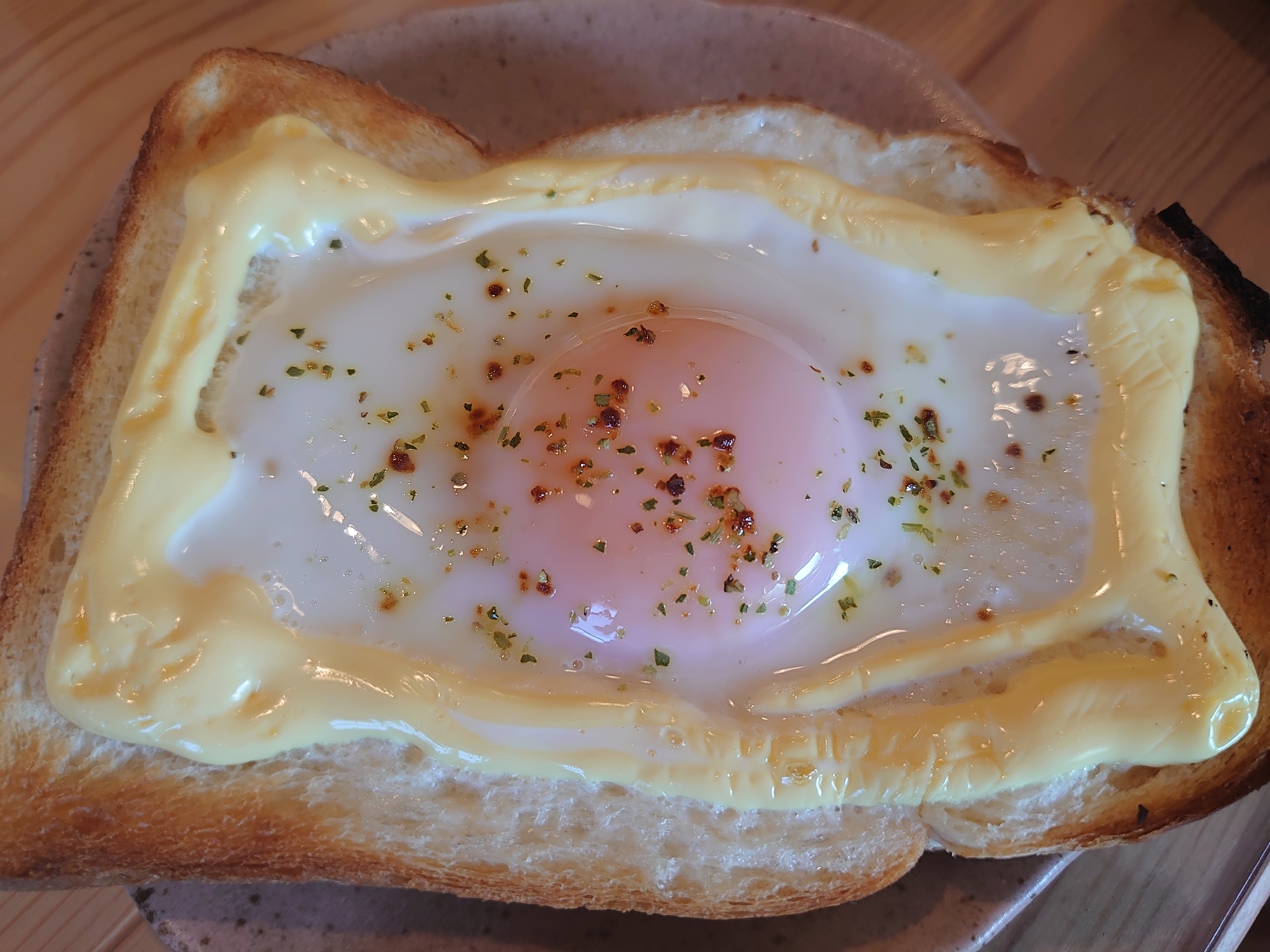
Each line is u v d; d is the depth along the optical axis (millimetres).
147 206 119
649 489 105
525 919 113
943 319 117
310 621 105
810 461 108
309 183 113
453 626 107
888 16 161
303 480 108
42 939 122
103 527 101
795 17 138
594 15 136
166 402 106
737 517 105
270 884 112
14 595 107
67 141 148
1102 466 110
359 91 127
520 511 106
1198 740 104
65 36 151
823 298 118
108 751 106
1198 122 159
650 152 127
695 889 110
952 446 114
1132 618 107
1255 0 167
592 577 106
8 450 138
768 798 105
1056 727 105
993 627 109
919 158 128
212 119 123
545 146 128
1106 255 115
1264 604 114
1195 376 121
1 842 103
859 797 106
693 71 142
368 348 112
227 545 105
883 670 108
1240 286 123
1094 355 114
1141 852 129
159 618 100
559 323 114
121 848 105
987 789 105
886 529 112
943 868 115
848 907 113
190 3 153
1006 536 112
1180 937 125
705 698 109
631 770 105
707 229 120
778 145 127
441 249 117
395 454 109
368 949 110
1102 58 161
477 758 103
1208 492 117
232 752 101
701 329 111
